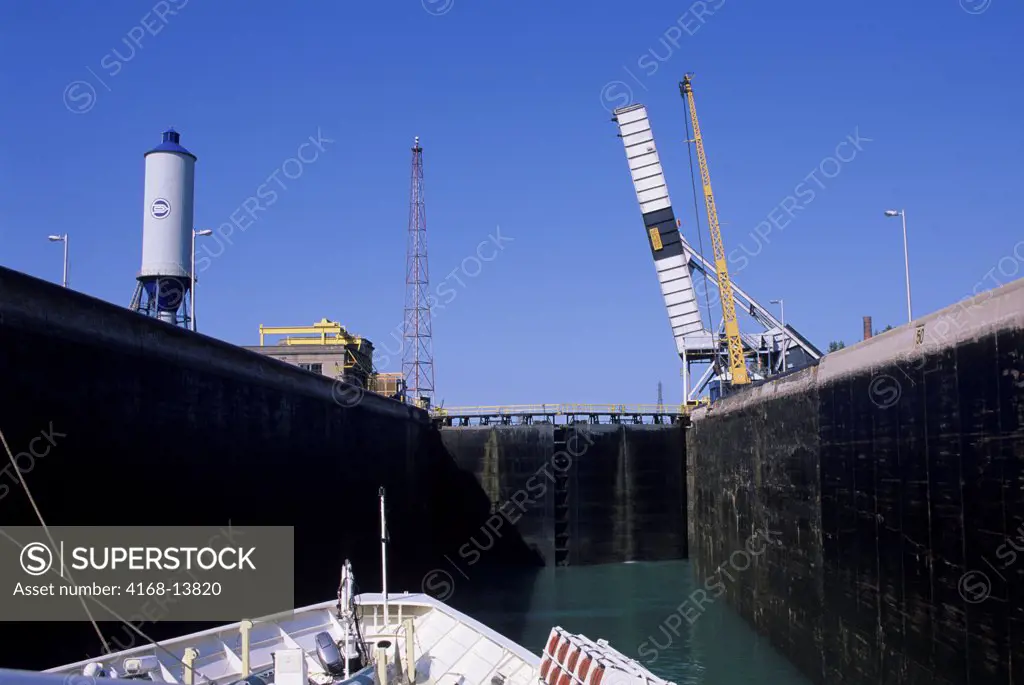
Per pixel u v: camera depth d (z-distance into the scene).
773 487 32.78
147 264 37.47
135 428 20.69
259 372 27.50
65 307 18.30
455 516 53.50
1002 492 16.39
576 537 52.81
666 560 53.50
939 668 18.59
